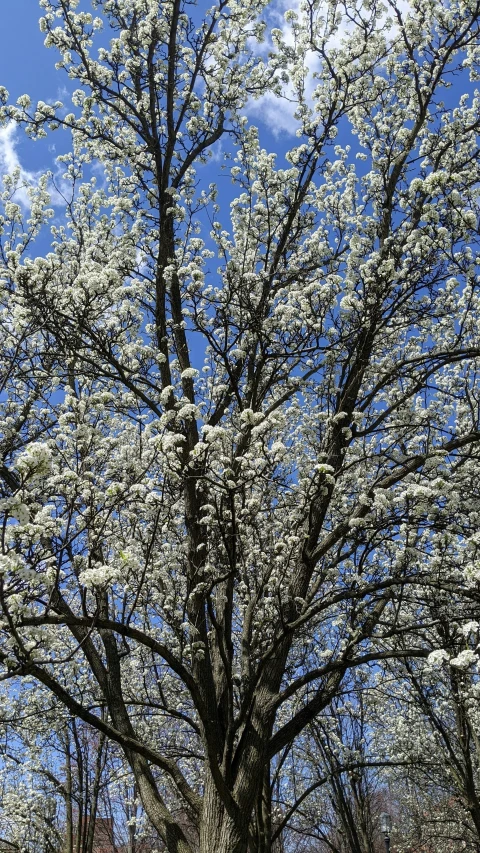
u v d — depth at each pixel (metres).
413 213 8.84
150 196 10.01
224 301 8.31
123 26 9.99
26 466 4.30
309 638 10.17
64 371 8.30
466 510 7.79
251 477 6.32
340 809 13.57
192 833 14.27
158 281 9.23
